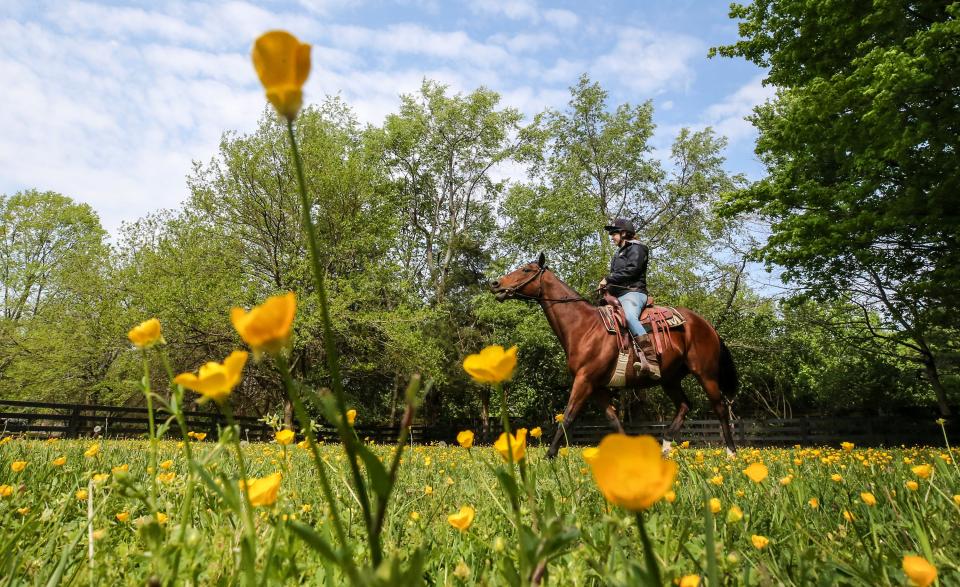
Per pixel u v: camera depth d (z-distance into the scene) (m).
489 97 26.97
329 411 0.51
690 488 2.29
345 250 20.62
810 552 1.12
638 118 24.95
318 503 2.02
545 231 24.17
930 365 17.23
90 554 1.10
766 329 22.80
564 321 6.55
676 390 6.95
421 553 0.43
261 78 0.50
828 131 11.36
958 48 8.99
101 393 23.02
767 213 14.20
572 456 3.81
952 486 2.34
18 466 1.98
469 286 26.69
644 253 6.86
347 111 23.78
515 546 1.38
